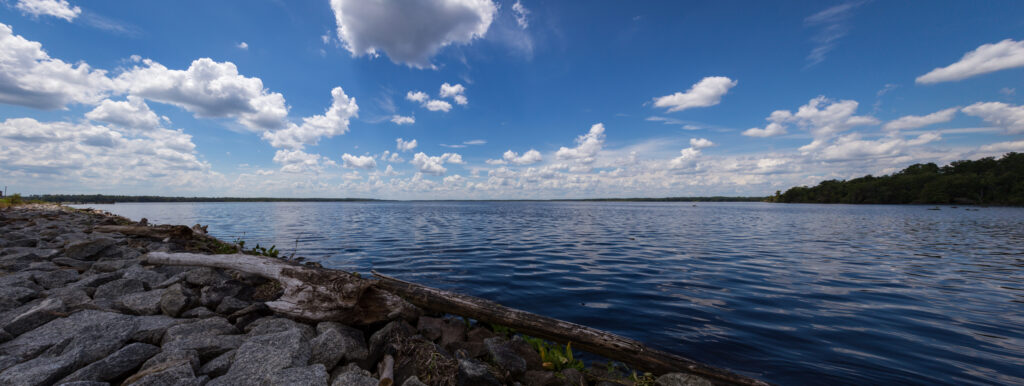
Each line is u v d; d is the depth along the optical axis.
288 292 5.52
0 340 4.04
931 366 5.09
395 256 14.38
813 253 16.09
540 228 29.17
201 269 7.02
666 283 9.99
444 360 4.30
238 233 22.91
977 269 12.59
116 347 3.97
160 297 5.61
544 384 4.29
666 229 28.95
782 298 8.56
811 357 5.39
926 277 11.12
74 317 4.64
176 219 36.50
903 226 34.47
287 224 31.42
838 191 166.88
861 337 6.17
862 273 11.63
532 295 8.73
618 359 5.00
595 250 16.48
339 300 5.13
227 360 3.79
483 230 26.92
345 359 4.26
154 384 3.11
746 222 39.41
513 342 5.27
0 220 14.24
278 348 3.94
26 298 5.29
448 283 9.84
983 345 5.84
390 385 3.70
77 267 7.55
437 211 72.38
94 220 18.45
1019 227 33.69
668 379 4.39
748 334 6.30
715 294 8.89
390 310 5.59
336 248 16.50
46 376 3.23
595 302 8.18
